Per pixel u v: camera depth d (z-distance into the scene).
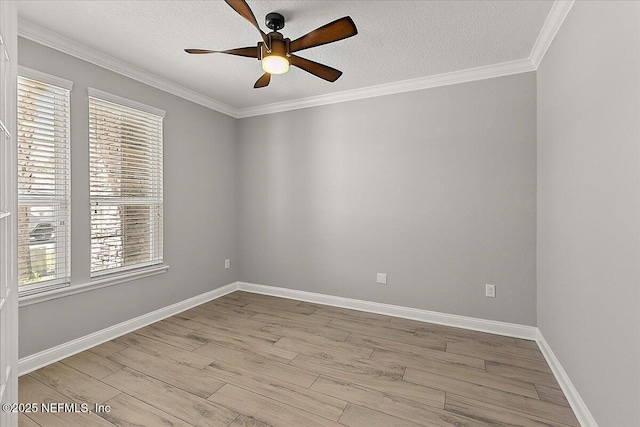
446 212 3.24
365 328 3.16
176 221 3.55
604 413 1.56
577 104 1.87
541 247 2.73
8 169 1.12
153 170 3.30
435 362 2.50
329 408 1.94
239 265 4.46
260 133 4.27
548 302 2.51
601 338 1.59
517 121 2.93
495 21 2.26
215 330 3.10
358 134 3.66
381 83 3.41
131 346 2.75
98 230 2.82
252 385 2.18
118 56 2.81
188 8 2.13
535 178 2.88
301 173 4.01
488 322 3.08
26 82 2.32
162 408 1.94
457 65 2.97
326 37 1.99
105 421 1.82
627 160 1.34
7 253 1.10
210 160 3.99
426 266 3.34
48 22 2.28
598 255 1.61
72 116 2.59
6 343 1.09
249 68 3.06
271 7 2.12
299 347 2.75
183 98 3.62
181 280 3.62
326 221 3.87
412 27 2.34
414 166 3.37
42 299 2.39
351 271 3.74
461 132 3.16
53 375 2.28
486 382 2.22
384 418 1.86
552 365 2.37
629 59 1.32
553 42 2.33
